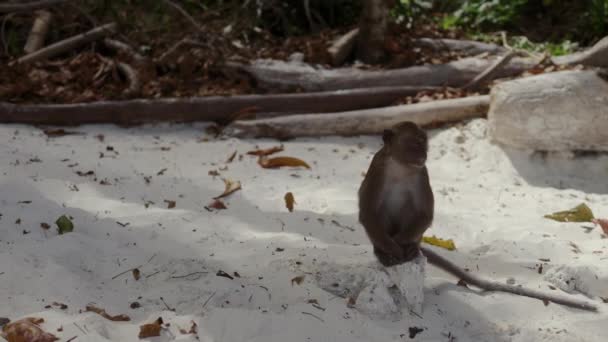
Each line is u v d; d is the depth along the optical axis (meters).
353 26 12.63
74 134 8.44
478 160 7.89
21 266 4.68
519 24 14.23
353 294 4.59
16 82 9.59
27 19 11.77
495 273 5.10
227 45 10.82
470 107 8.62
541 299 4.59
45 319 4.02
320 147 8.26
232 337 4.04
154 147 8.04
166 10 11.52
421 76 9.98
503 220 6.13
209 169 7.32
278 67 10.14
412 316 4.36
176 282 4.73
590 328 4.22
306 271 4.93
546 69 9.75
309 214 6.10
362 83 9.90
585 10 14.08
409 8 13.35
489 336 4.19
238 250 5.30
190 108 8.91
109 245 5.21
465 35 12.78
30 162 7.03
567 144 7.52
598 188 7.31
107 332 3.99
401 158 4.50
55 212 5.73
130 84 9.73
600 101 7.45
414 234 4.66
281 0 13.48
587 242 5.61
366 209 4.65
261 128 8.58
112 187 6.54
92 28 11.58
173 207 6.17
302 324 4.16
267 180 7.03
